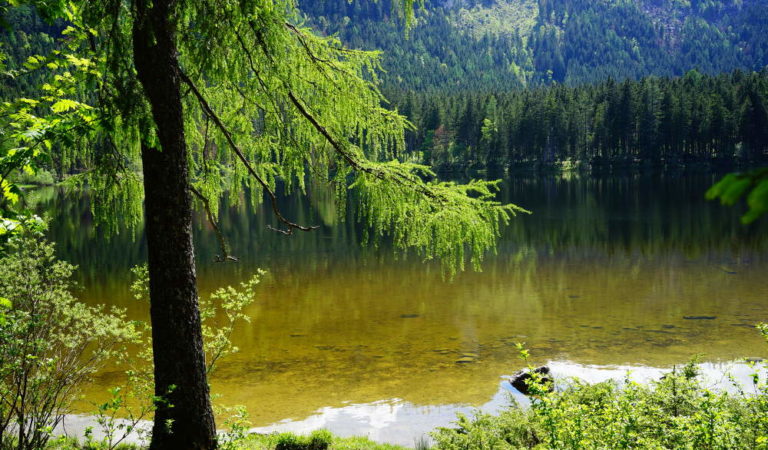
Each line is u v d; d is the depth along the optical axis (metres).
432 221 5.93
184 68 6.14
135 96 4.54
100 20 4.53
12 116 4.42
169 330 5.52
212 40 5.30
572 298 17.41
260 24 5.49
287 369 11.78
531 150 99.31
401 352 12.78
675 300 16.84
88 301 17.41
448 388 10.71
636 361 11.88
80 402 9.62
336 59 6.33
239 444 6.14
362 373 11.53
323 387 10.82
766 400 4.64
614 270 21.33
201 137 6.55
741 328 14.05
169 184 5.36
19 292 5.18
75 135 4.54
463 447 6.30
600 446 4.41
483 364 11.98
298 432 8.85
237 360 12.34
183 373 5.59
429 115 113.00
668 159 92.38
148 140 4.58
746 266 21.25
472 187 6.25
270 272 22.05
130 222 5.78
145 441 7.55
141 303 17.17
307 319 15.48
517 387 10.62
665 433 4.52
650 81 105.75
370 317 15.61
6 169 4.23
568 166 97.94
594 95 107.06
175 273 5.48
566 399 5.47
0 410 5.13
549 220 36.06
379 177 6.21
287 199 59.06
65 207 44.88
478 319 15.36
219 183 6.68
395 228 6.19
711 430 4.27
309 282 20.16
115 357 11.95
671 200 46.25
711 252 24.14
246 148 6.70
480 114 107.62
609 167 93.06
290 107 6.42
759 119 86.25
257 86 6.19
